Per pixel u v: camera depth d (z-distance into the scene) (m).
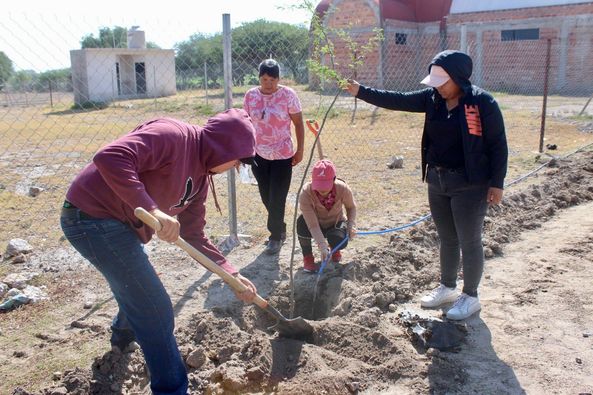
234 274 3.57
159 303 3.10
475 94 4.07
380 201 7.99
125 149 2.79
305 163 11.02
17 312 4.69
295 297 5.05
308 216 5.06
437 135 4.27
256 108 5.70
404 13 27.38
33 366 3.86
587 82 25.27
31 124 18.69
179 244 3.11
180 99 25.17
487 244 6.00
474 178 4.15
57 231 6.89
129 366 3.80
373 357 4.03
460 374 3.85
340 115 17.36
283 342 4.06
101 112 21.45
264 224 7.02
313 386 3.65
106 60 29.16
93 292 5.08
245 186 9.15
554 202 7.59
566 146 11.49
